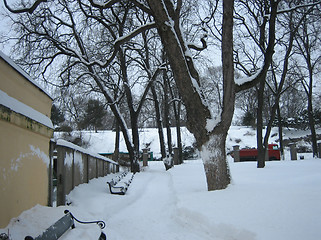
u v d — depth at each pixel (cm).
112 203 880
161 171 2173
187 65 945
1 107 388
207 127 884
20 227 412
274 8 1038
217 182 866
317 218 507
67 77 1975
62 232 413
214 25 1798
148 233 617
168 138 2347
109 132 4575
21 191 471
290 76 2750
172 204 853
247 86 925
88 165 1095
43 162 601
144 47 2147
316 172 1204
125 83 2178
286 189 764
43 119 595
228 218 584
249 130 4594
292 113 5194
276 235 464
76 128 3231
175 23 973
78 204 747
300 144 3712
